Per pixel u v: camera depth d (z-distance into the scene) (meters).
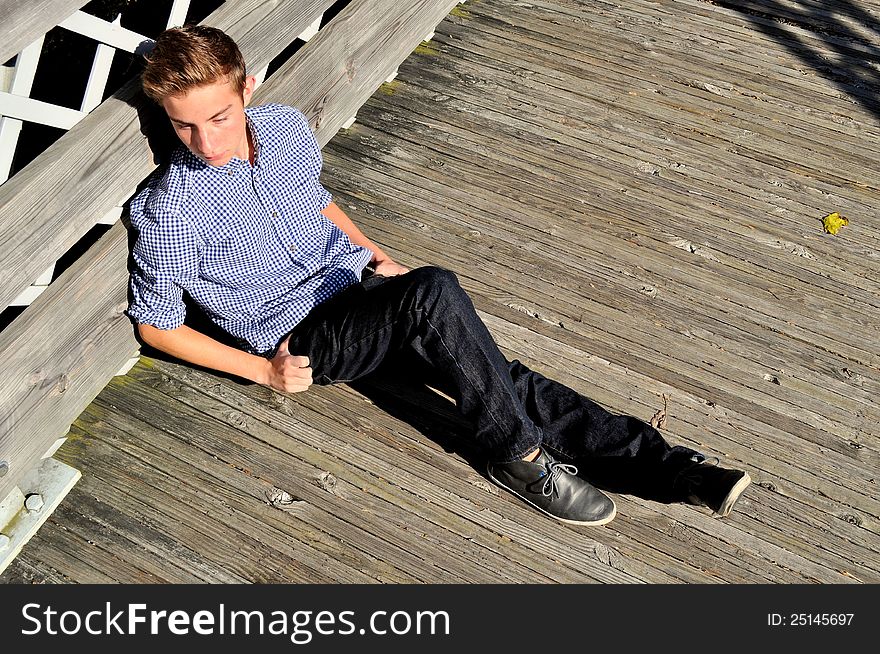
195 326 2.24
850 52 3.65
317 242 2.07
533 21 3.66
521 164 2.97
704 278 2.63
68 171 1.71
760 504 2.07
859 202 2.95
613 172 2.98
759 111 3.30
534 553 1.95
